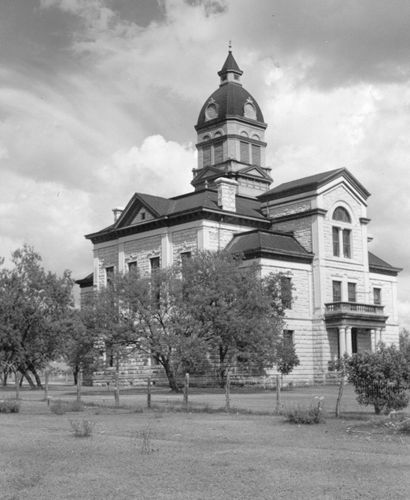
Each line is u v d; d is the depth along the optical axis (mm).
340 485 12352
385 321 68438
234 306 52062
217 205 68688
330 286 67062
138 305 51656
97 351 54031
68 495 11836
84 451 16781
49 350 62938
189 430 21469
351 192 70875
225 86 93750
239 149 91000
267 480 12867
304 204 68625
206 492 11922
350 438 19297
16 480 13047
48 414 28656
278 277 58250
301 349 64500
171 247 68875
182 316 51188
